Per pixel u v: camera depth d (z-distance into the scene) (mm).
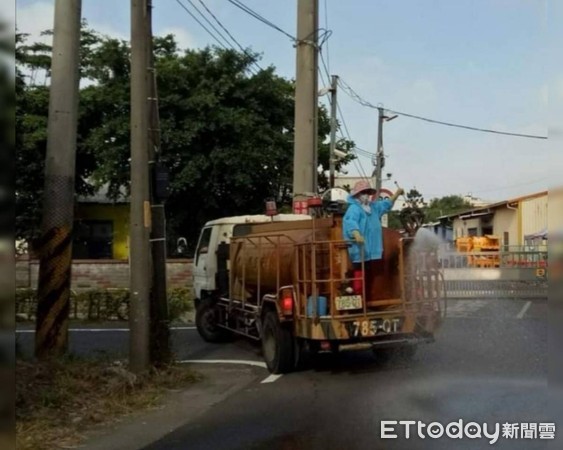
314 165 16875
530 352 11102
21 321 18125
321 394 8805
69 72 9938
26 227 21375
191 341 14484
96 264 20859
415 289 9961
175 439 7039
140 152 9664
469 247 30625
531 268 22250
